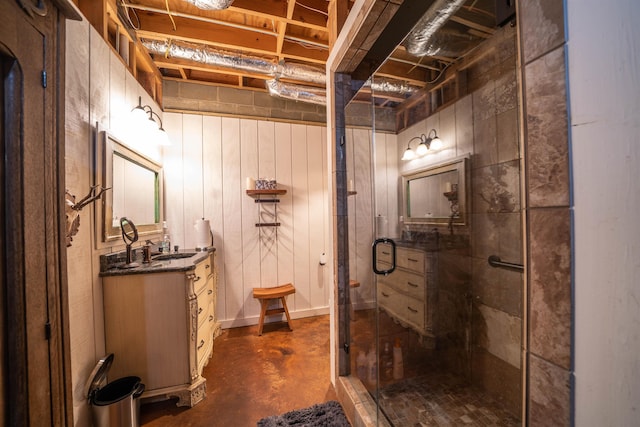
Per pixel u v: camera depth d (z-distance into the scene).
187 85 2.83
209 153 2.86
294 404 1.66
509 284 1.42
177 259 2.03
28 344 0.87
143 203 2.18
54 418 0.98
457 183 1.69
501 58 1.42
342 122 1.78
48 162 0.97
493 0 1.43
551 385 0.44
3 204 0.81
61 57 1.04
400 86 1.92
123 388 1.51
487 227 1.54
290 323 2.77
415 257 1.86
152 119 2.13
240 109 2.99
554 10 0.42
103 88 1.64
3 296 0.81
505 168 1.42
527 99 0.47
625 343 0.36
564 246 0.41
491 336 1.53
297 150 3.14
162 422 1.51
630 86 0.34
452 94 1.72
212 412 1.59
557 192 0.42
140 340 1.61
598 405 0.38
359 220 1.97
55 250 1.00
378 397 1.47
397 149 1.94
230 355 2.25
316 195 3.20
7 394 0.82
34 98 0.90
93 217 1.50
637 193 0.34
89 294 1.44
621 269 0.36
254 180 2.88
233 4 1.80
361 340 1.91
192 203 2.80
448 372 1.70
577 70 0.40
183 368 1.67
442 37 1.59
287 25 2.18
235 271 2.91
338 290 1.76
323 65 2.75
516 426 1.36
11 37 0.80
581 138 0.39
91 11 1.63
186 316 1.67
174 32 2.12
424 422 1.39
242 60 2.35
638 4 0.34
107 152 1.59
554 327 0.43
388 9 1.21
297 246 3.12
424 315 1.80
